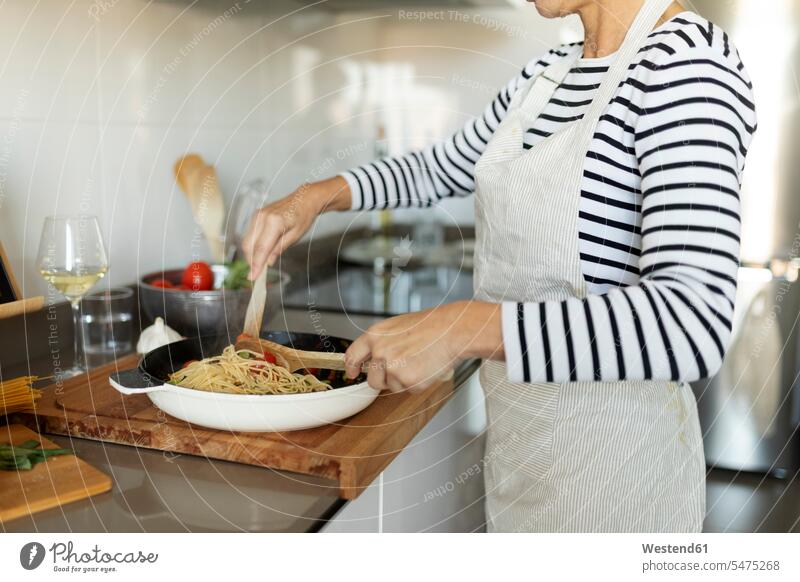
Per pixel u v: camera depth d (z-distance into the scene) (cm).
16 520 59
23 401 76
